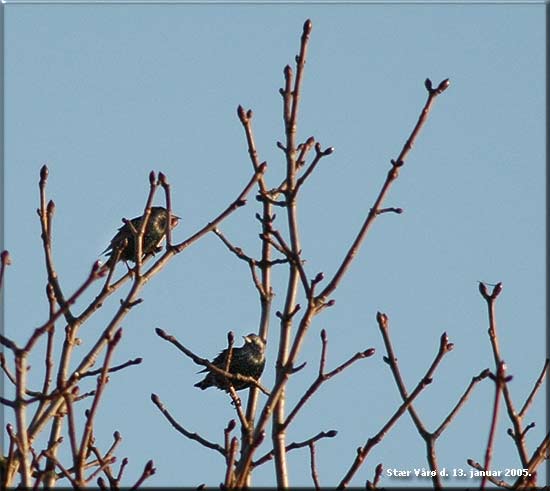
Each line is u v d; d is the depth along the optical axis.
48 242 12.84
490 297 11.62
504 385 10.55
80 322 12.59
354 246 12.27
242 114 13.27
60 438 12.34
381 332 11.72
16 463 11.58
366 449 11.30
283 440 11.76
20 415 10.72
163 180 12.94
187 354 13.44
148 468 11.33
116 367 12.41
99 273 10.93
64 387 10.89
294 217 12.76
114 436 12.34
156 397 12.86
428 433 11.25
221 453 12.74
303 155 13.48
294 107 13.08
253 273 13.98
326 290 12.06
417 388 11.37
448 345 11.45
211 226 13.14
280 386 11.65
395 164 12.52
